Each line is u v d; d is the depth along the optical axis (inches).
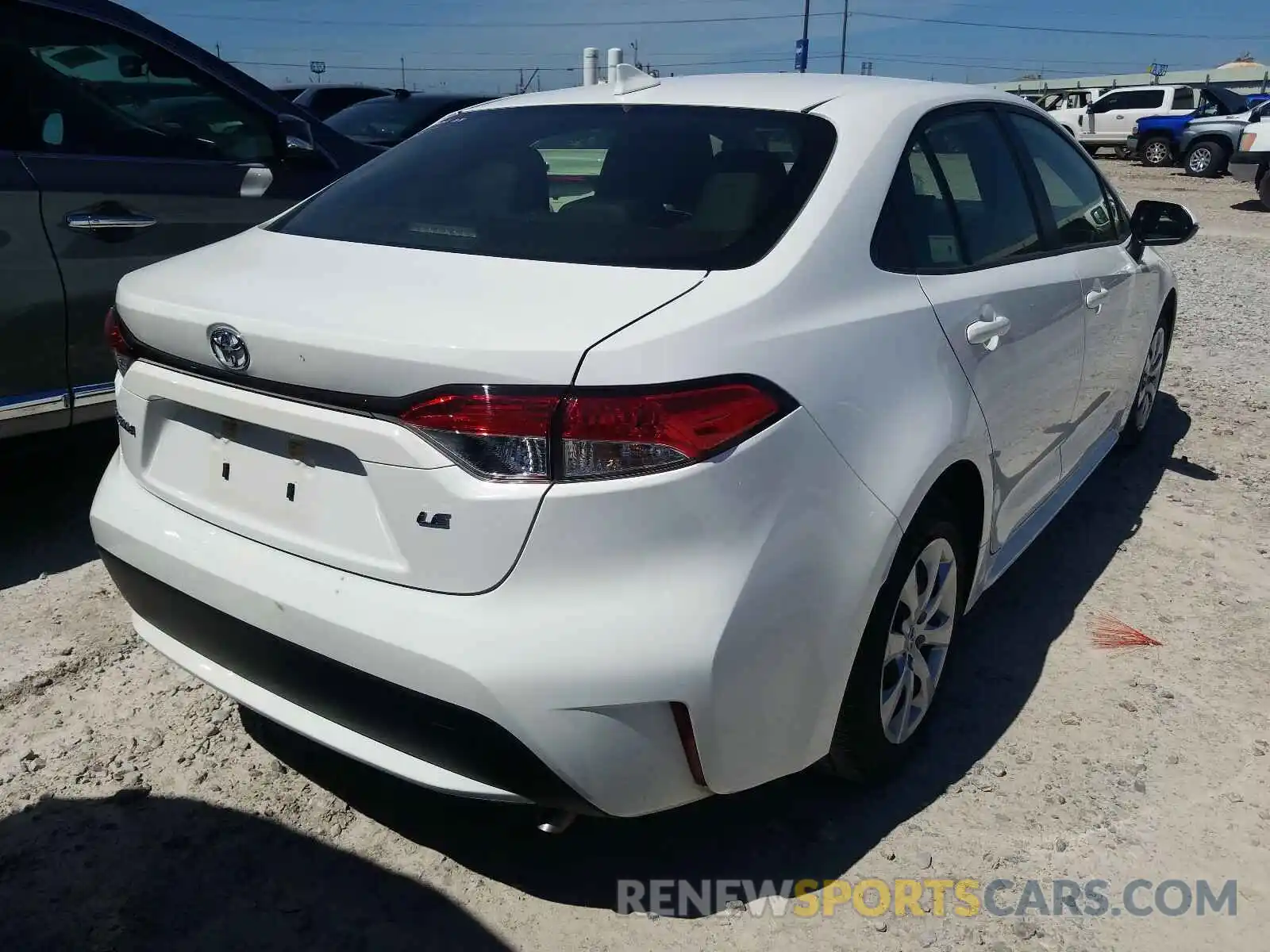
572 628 70.2
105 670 118.5
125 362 92.5
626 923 85.6
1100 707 115.2
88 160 141.6
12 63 136.6
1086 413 144.0
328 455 77.2
